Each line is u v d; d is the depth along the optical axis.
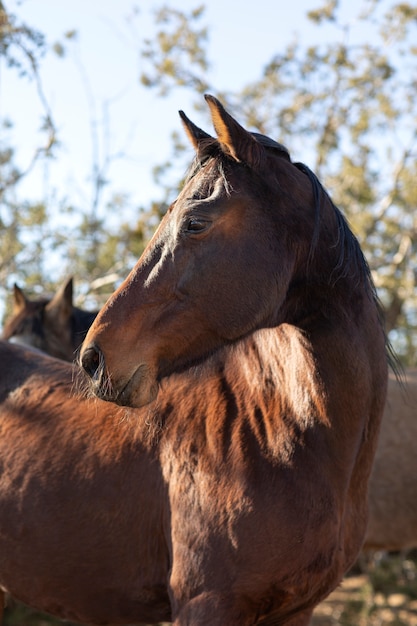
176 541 2.46
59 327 4.73
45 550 2.70
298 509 2.33
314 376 2.39
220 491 2.40
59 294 4.74
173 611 2.46
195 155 2.39
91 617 2.76
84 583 2.68
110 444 2.69
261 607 2.38
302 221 2.33
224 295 2.26
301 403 2.41
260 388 2.51
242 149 2.27
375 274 9.91
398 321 9.83
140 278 2.29
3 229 8.11
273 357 2.50
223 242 2.26
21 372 3.16
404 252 9.69
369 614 5.97
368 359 2.44
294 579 2.34
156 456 2.60
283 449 2.39
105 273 8.84
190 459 2.50
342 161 9.99
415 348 9.81
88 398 2.74
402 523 4.62
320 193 2.39
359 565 7.63
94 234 9.00
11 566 2.80
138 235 8.26
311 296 2.38
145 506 2.59
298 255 2.33
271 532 2.32
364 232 9.66
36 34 5.45
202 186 2.30
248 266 2.25
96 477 2.65
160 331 2.26
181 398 2.64
